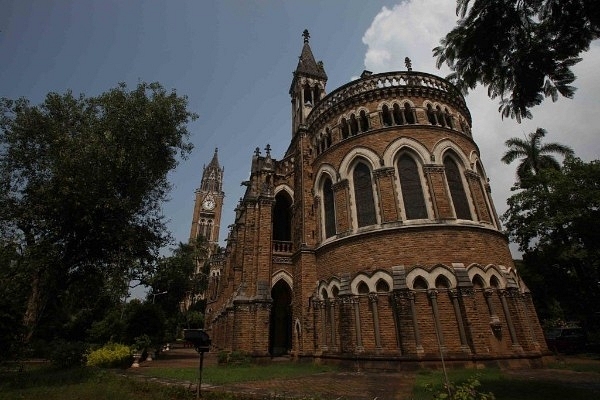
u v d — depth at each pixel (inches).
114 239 817.5
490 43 355.3
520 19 336.8
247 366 825.5
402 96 912.9
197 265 3154.5
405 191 820.0
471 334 653.3
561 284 1173.7
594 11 302.2
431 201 791.1
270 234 1104.2
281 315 1270.9
